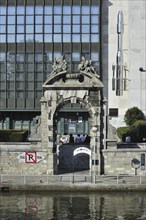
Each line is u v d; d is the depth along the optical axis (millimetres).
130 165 58219
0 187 51719
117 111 89688
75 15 89312
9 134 66500
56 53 89188
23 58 89062
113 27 90875
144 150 58281
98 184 51812
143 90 89438
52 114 58000
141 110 89062
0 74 89000
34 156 57688
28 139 67938
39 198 48656
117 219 40438
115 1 90938
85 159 62062
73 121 89500
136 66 89750
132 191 51688
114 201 47219
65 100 58219
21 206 45094
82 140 70688
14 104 88812
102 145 58375
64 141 74625
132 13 89875
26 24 89188
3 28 89188
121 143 62562
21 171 57781
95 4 89250
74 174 57406
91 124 58438
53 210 43562
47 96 58156
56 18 89250
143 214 42062
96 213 42469
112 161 58156
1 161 57844
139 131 73375
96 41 89250
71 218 40750
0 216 41344
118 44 89812
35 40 89125
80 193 51125
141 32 89875
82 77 58375
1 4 89188
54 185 51719
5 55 89062
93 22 89250
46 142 57781
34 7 89250
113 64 90312
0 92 88938
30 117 90312
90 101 58219
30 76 89000
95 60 89188
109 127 59969
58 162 61844
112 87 89250
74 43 89188
